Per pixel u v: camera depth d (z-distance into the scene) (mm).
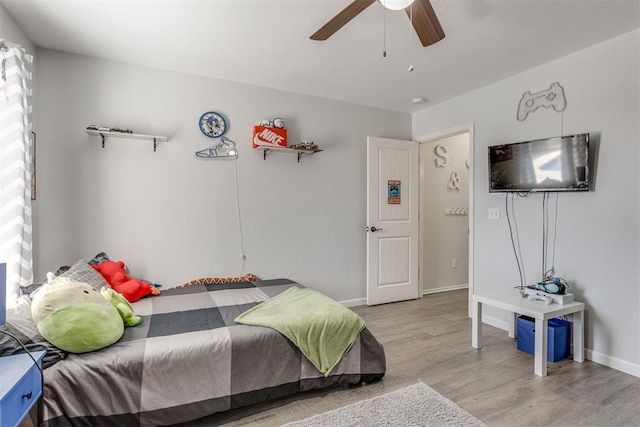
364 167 4004
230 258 3283
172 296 2652
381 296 4000
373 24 2203
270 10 2061
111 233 2812
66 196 2662
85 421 1505
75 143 2686
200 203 3139
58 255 2645
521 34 2328
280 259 3525
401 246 4125
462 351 2688
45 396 1438
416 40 2424
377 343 2215
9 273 1855
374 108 4047
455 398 2010
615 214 2383
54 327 1531
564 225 2684
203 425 1772
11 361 1262
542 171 2746
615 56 2369
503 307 2523
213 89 3168
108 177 2795
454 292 4648
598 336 2482
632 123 2291
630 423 1777
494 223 3236
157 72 2947
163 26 2250
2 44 1799
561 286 2510
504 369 2379
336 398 2021
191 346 1748
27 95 2027
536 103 2873
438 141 4652
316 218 3717
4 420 1029
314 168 3693
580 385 2158
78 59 2682
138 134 2781
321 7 2033
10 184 1866
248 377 1848
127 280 2584
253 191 3377
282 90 3490
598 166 2473
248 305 2414
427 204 4566
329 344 2080
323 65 2877
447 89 3426
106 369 1562
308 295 2602
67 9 2045
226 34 2354
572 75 2619
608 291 2424
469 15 2096
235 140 3279
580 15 2096
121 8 2035
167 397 1663
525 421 1789
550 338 2506
